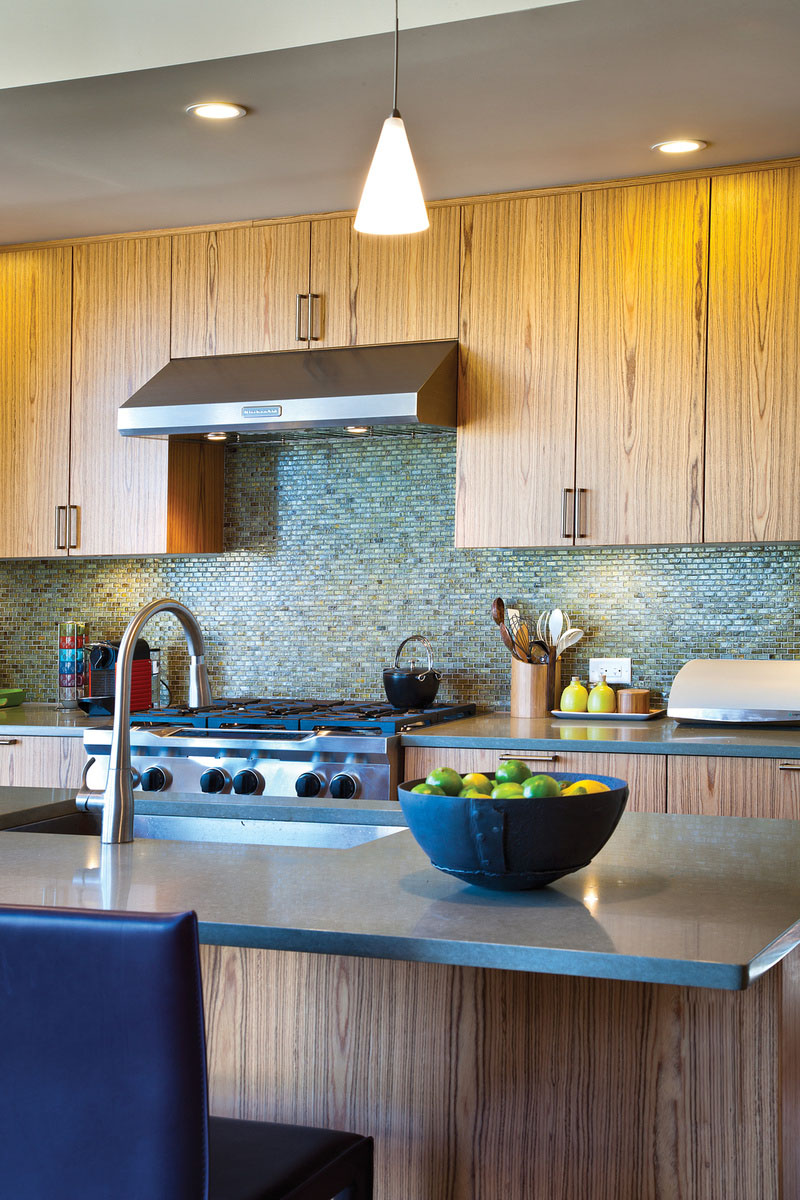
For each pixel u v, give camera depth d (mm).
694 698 3547
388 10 2584
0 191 3703
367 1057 1780
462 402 3760
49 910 1156
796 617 3725
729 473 3447
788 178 3396
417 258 3807
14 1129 1176
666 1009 1612
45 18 2852
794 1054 1708
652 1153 1615
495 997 1709
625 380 3568
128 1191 1150
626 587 3930
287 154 3357
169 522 4121
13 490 4316
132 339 4148
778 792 3084
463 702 4141
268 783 3496
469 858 1493
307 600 4355
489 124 3135
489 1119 1707
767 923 1354
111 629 4617
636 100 2973
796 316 3381
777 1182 1554
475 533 3734
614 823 1549
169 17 2758
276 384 3764
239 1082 1856
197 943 1140
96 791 1999
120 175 3547
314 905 1451
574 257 3629
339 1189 1471
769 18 2520
